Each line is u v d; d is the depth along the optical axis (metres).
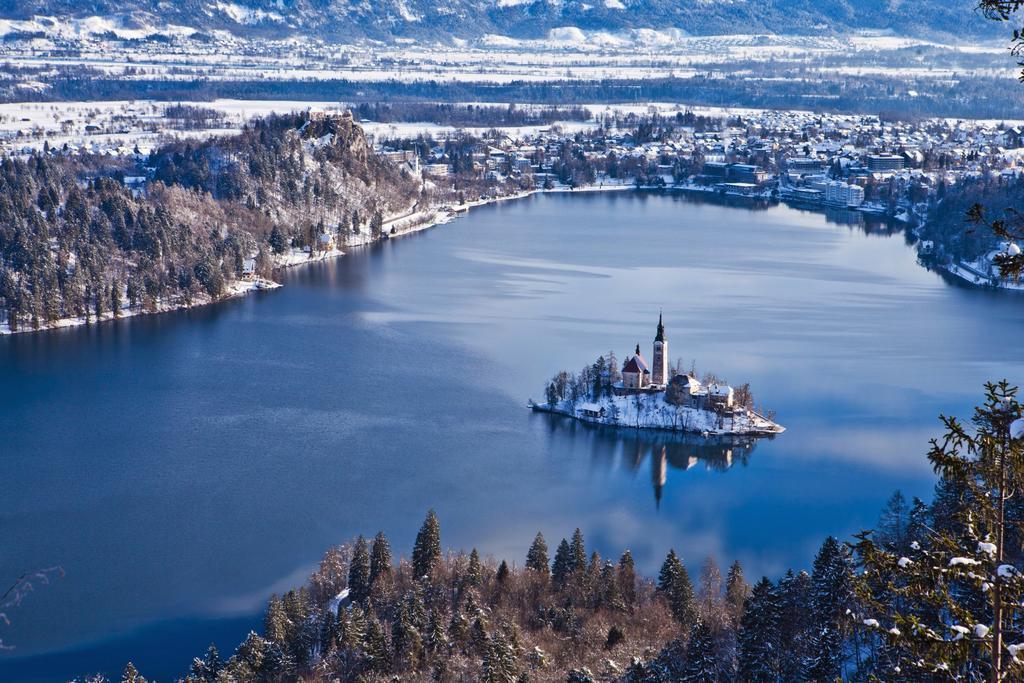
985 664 66.81
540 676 191.88
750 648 181.38
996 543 65.12
